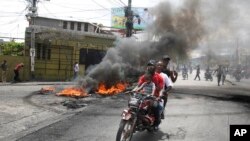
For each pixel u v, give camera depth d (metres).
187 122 9.78
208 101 14.99
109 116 10.64
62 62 31.53
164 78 8.13
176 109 12.23
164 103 8.48
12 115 10.40
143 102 7.16
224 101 15.28
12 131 8.44
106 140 7.52
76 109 12.20
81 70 32.69
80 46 32.53
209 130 8.75
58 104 13.07
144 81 7.67
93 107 12.56
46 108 12.03
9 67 27.56
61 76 31.50
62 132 8.32
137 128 7.29
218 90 21.69
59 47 31.33
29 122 9.62
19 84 24.34
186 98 15.92
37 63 30.12
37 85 23.69
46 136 7.90
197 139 7.77
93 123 9.48
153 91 7.57
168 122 9.70
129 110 6.93
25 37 29.09
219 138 7.92
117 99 15.07
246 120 10.30
